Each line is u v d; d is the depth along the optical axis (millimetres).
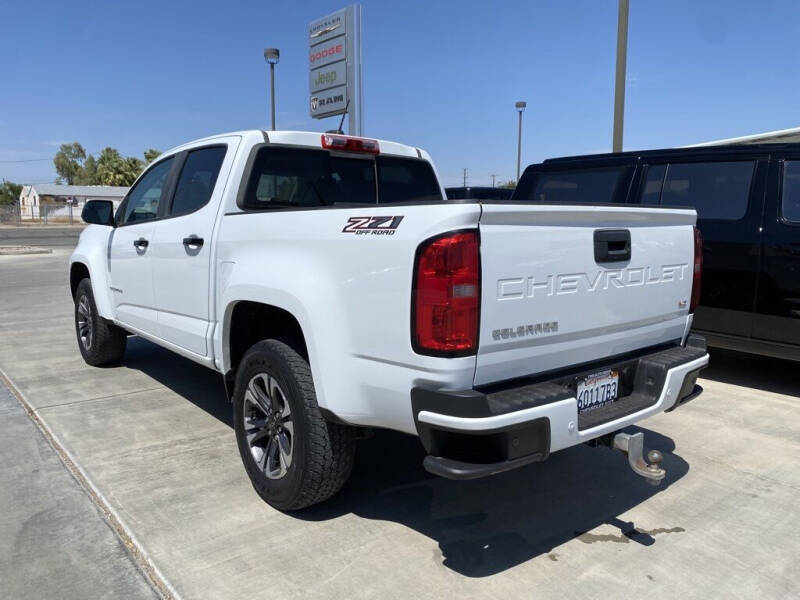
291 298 2943
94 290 5531
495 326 2441
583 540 3033
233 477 3650
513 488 3596
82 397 5137
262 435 3301
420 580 2684
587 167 6500
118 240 5070
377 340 2592
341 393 2766
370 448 4164
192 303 3957
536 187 6918
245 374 3355
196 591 2580
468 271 2342
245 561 2803
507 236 2451
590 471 3840
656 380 3109
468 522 3191
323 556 2854
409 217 2473
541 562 2834
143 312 4742
